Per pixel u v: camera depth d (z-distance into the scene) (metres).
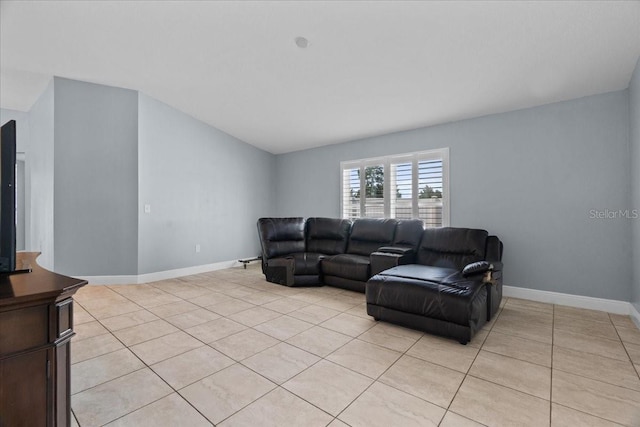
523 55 2.62
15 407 1.00
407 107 3.79
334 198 5.45
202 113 4.74
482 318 2.56
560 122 3.33
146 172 4.28
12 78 3.92
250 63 3.26
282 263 4.18
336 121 4.46
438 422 1.48
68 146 3.91
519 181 3.57
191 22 2.69
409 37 2.54
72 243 3.94
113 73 3.70
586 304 3.18
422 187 4.35
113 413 1.54
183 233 4.77
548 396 1.68
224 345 2.32
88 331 2.57
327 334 2.54
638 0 1.96
